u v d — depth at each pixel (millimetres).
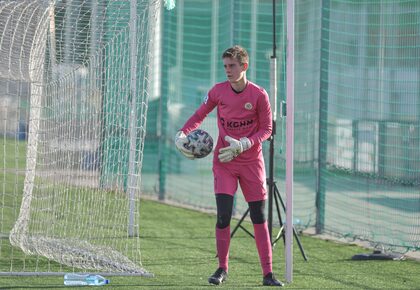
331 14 30734
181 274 22391
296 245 28375
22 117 35188
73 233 25062
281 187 33344
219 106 20656
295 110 33625
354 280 22281
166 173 41344
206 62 38688
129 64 24312
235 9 34375
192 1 39625
